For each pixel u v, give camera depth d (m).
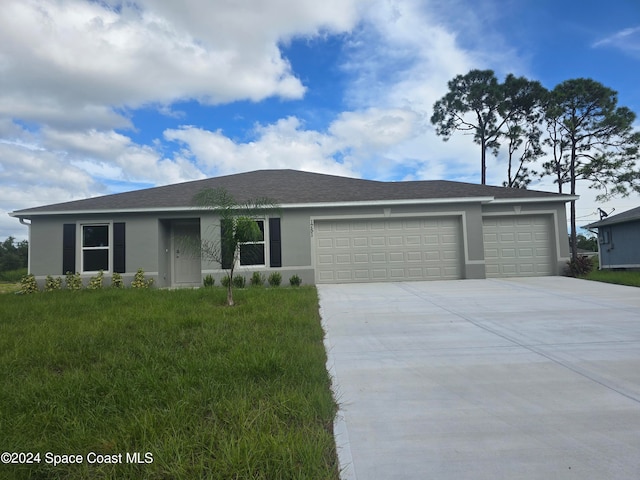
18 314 7.68
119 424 3.05
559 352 5.25
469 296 9.84
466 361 4.98
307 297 9.48
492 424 3.31
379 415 3.51
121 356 4.85
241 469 2.49
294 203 13.66
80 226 13.65
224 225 9.45
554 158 27.41
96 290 11.66
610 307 8.11
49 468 2.56
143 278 13.32
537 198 14.22
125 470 2.52
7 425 3.07
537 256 14.48
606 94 24.50
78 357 4.87
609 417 3.40
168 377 4.10
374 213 13.88
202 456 2.61
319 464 2.62
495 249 14.50
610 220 20.28
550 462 2.72
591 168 25.33
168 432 2.93
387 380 4.36
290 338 5.66
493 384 4.21
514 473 2.60
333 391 4.04
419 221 13.99
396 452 2.88
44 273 13.48
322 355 5.06
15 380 4.10
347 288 11.94
